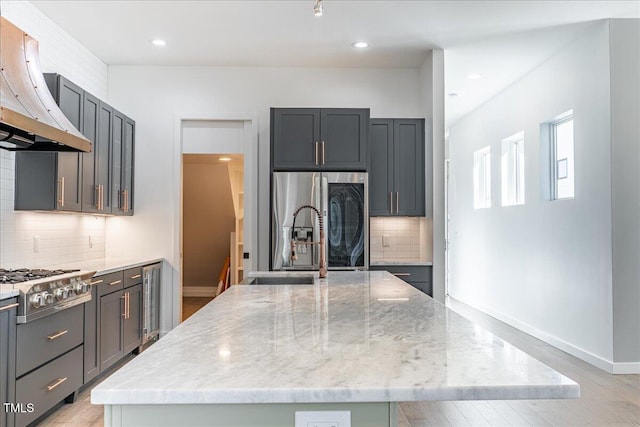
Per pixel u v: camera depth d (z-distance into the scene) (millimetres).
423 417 3490
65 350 3467
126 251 5766
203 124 5918
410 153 5539
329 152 5242
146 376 1178
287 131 5246
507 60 5547
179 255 5777
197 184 8055
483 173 7777
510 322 6449
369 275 3625
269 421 1113
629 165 4375
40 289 3055
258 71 5879
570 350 5016
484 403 3758
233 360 1320
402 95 5914
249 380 1147
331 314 2029
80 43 5109
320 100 5891
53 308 3225
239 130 5930
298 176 5133
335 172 5176
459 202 8617
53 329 3301
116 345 4395
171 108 5832
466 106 7570
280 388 1096
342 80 5906
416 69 5922
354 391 1094
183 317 6863
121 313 4508
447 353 1397
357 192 5160
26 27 4133
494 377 1171
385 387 1102
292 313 2055
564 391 1113
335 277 3484
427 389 1101
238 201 8344
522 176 6602
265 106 5867
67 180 4074
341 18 4473
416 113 5910
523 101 6105
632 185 4379
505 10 4270
